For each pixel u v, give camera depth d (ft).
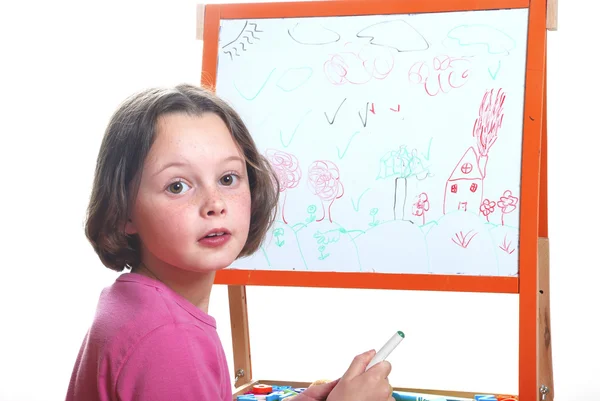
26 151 7.82
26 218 7.83
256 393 4.89
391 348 2.95
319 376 7.43
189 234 2.56
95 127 7.75
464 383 7.32
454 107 4.59
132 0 7.72
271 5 4.96
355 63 4.79
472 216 4.49
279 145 4.83
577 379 7.10
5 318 7.76
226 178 2.66
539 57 4.48
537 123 4.43
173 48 7.68
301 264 4.72
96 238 2.74
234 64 4.97
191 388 2.38
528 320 4.31
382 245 4.62
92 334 2.51
